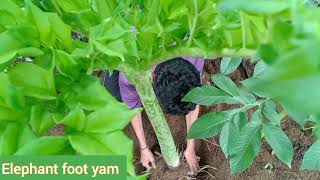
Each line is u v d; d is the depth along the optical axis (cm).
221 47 91
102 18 101
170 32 102
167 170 221
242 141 152
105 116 79
